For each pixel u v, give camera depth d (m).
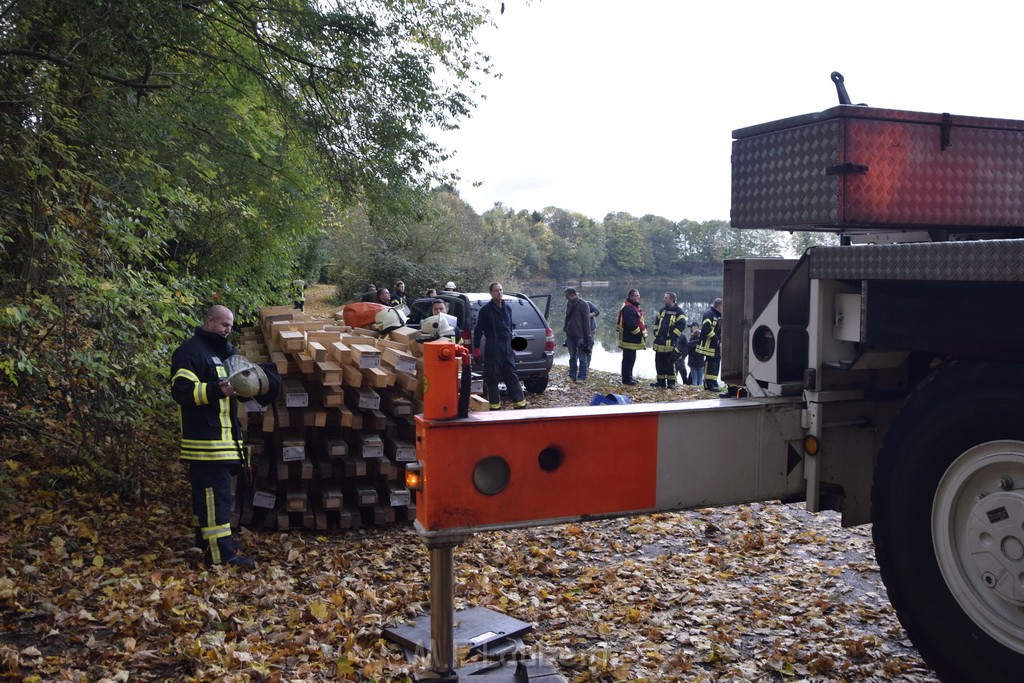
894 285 2.78
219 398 5.35
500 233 34.78
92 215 6.75
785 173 3.25
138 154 8.41
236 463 5.60
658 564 5.88
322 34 9.77
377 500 6.78
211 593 4.95
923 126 3.15
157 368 6.44
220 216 10.87
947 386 2.73
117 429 6.60
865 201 3.06
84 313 6.21
